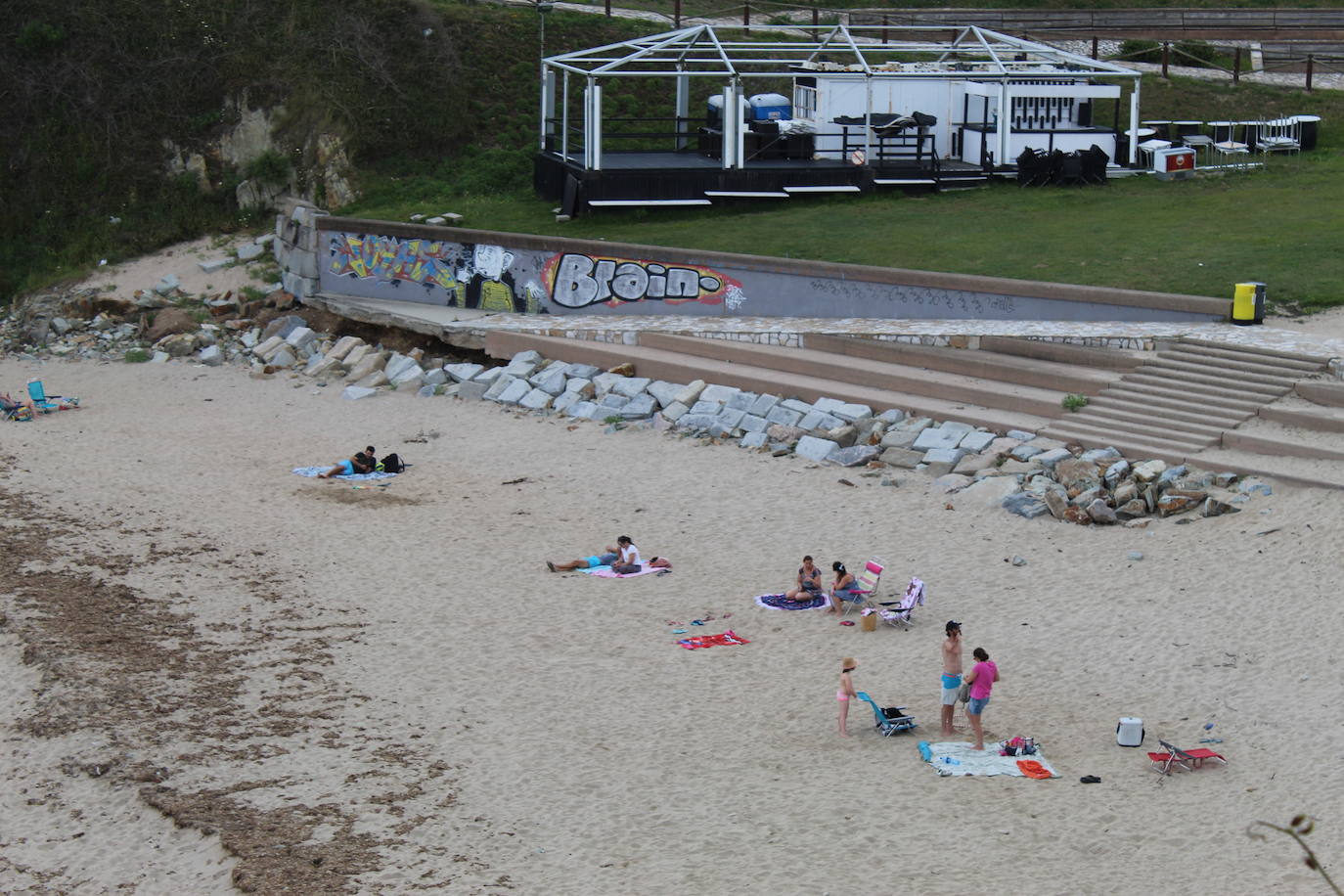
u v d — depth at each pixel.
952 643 18.28
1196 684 19.77
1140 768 17.56
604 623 22.34
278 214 43.47
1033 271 34.72
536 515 27.11
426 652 21.33
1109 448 27.28
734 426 31.06
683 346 34.09
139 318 41.12
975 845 15.93
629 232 39.78
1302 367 28.58
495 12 53.47
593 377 34.03
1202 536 24.52
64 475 29.45
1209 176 43.34
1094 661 20.59
